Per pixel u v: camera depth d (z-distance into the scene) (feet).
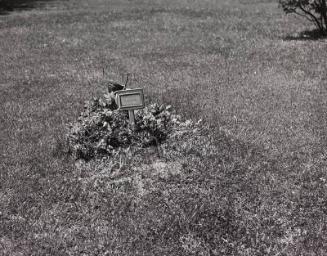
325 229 6.70
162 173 8.22
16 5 34.55
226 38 19.62
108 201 7.42
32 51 18.33
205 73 14.38
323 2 19.24
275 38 19.29
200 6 31.50
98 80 13.96
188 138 9.33
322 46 17.33
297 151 8.87
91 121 9.16
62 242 6.46
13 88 13.37
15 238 6.60
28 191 7.70
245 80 13.47
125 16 26.78
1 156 8.93
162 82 13.50
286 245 6.39
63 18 26.76
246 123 10.18
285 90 12.39
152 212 7.09
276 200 7.38
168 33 21.18
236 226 6.74
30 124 10.50
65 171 8.40
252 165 8.37
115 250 6.31
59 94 12.65
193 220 6.84
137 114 9.50
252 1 33.58
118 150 8.84
